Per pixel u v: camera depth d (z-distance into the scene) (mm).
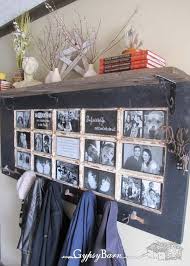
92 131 1142
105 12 1168
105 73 867
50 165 1376
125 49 964
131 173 1000
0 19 1705
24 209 1379
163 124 892
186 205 874
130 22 1066
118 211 1051
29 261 1254
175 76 751
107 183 1089
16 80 1499
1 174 1951
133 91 976
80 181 1208
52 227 1172
